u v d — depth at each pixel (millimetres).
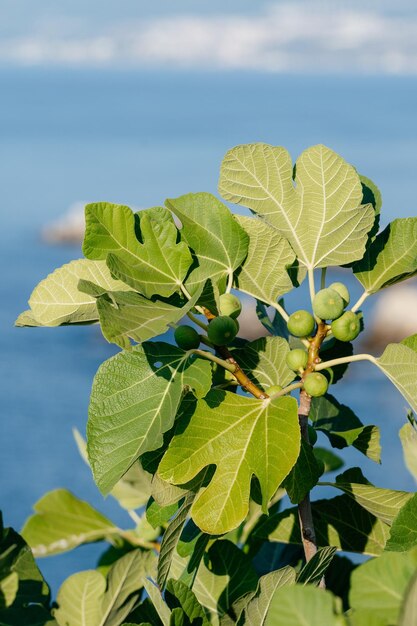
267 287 1920
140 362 1797
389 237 1920
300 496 1832
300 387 1848
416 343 1877
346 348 1993
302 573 1764
